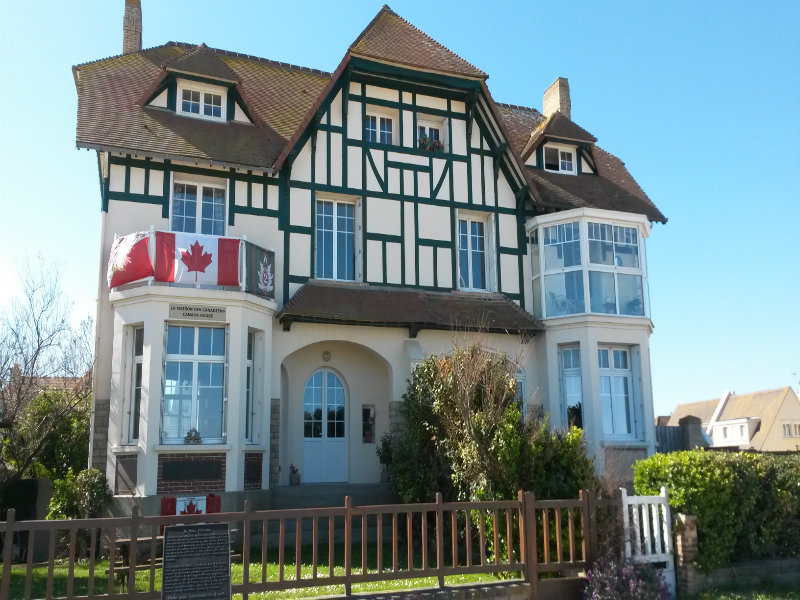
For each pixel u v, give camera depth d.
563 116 19.92
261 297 14.45
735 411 56.50
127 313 13.56
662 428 19.52
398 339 16.14
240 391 13.58
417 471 13.16
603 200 18.69
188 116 16.09
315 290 15.64
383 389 16.92
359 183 16.75
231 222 15.37
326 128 16.67
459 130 18.00
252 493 13.59
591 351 16.55
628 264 17.52
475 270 17.81
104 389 13.83
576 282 17.02
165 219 14.80
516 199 18.20
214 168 15.40
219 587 7.10
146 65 17.48
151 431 12.82
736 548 9.95
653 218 18.66
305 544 13.95
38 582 9.60
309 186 16.25
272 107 17.75
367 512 8.00
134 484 12.84
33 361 15.98
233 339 13.66
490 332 16.83
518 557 9.39
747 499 9.88
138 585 9.49
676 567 9.27
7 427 14.74
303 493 14.81
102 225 14.35
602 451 15.89
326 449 16.42
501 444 10.17
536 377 17.11
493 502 8.66
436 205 17.39
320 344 16.59
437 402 12.48
